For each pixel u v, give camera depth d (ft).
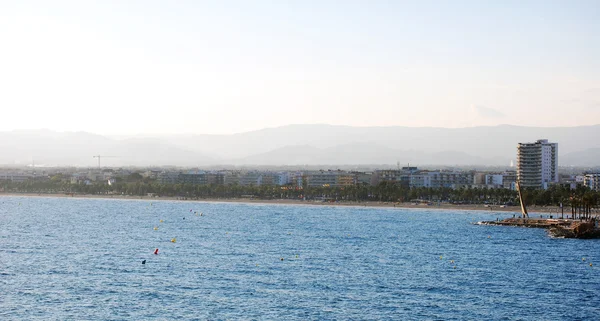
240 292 625.82
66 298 592.60
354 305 583.58
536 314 569.64
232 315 544.21
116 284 652.48
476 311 573.74
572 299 627.46
